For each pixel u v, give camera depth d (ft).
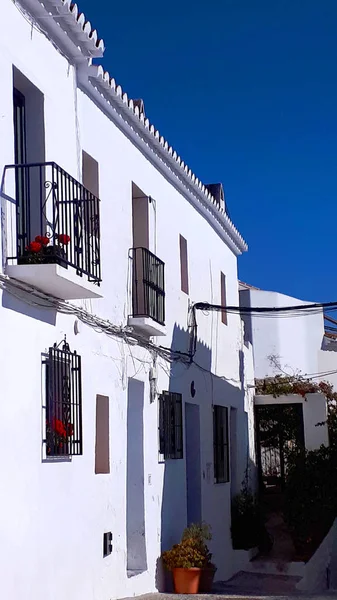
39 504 27.37
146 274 39.99
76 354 31.35
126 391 37.96
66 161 31.68
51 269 25.86
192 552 41.96
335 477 59.98
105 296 35.73
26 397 26.86
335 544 55.52
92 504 32.60
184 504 46.85
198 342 52.60
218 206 56.29
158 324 40.16
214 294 58.03
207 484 52.49
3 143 26.18
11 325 26.07
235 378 63.16
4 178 26.13
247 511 59.47
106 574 33.83
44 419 28.25
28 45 28.71
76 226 28.99
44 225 28.55
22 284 26.61
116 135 38.70
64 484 29.68
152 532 40.73
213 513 53.36
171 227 47.75
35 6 28.78
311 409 68.74
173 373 46.47
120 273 38.01
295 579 54.39
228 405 60.13
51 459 28.58
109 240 36.81
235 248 65.16
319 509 59.52
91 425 33.09
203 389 53.21
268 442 77.25
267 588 50.29
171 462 44.96
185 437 51.13
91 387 33.30
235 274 66.23
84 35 31.65
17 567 25.48
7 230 26.18
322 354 82.99
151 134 41.50
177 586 41.50
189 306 50.98
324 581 53.01
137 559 39.40
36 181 29.32
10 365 25.80
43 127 29.63
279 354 78.38
